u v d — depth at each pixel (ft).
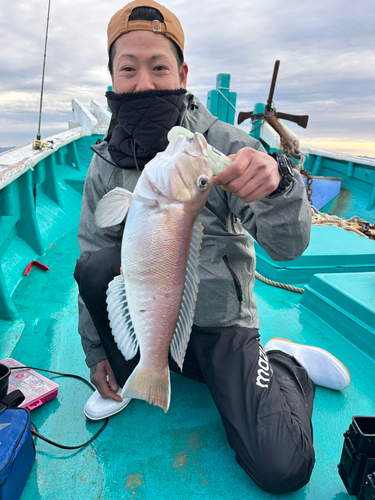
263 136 20.45
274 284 11.85
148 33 4.99
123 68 5.20
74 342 8.14
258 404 5.04
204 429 6.04
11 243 11.78
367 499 4.36
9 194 9.82
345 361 8.05
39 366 7.33
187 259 4.39
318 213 17.42
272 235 4.93
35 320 8.94
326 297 9.62
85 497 4.84
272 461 4.65
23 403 5.89
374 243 13.20
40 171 13.69
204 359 5.74
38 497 4.80
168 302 4.34
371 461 4.40
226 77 20.90
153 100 5.13
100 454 5.48
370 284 9.62
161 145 5.47
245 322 6.15
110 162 5.87
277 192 4.55
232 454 5.60
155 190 4.23
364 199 19.21
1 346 7.79
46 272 11.66
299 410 5.20
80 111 24.12
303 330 9.25
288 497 4.99
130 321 4.58
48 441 5.40
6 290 8.68
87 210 6.42
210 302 5.77
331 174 21.71
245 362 5.42
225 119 21.57
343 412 6.56
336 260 12.07
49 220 15.10
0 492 4.19
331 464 5.54
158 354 4.46
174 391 6.93
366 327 8.26
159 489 5.00
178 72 5.57
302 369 6.14
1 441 4.54
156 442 5.74
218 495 4.96
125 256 4.33
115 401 6.15
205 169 4.12
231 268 5.82
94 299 5.40
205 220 5.58
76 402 6.47
